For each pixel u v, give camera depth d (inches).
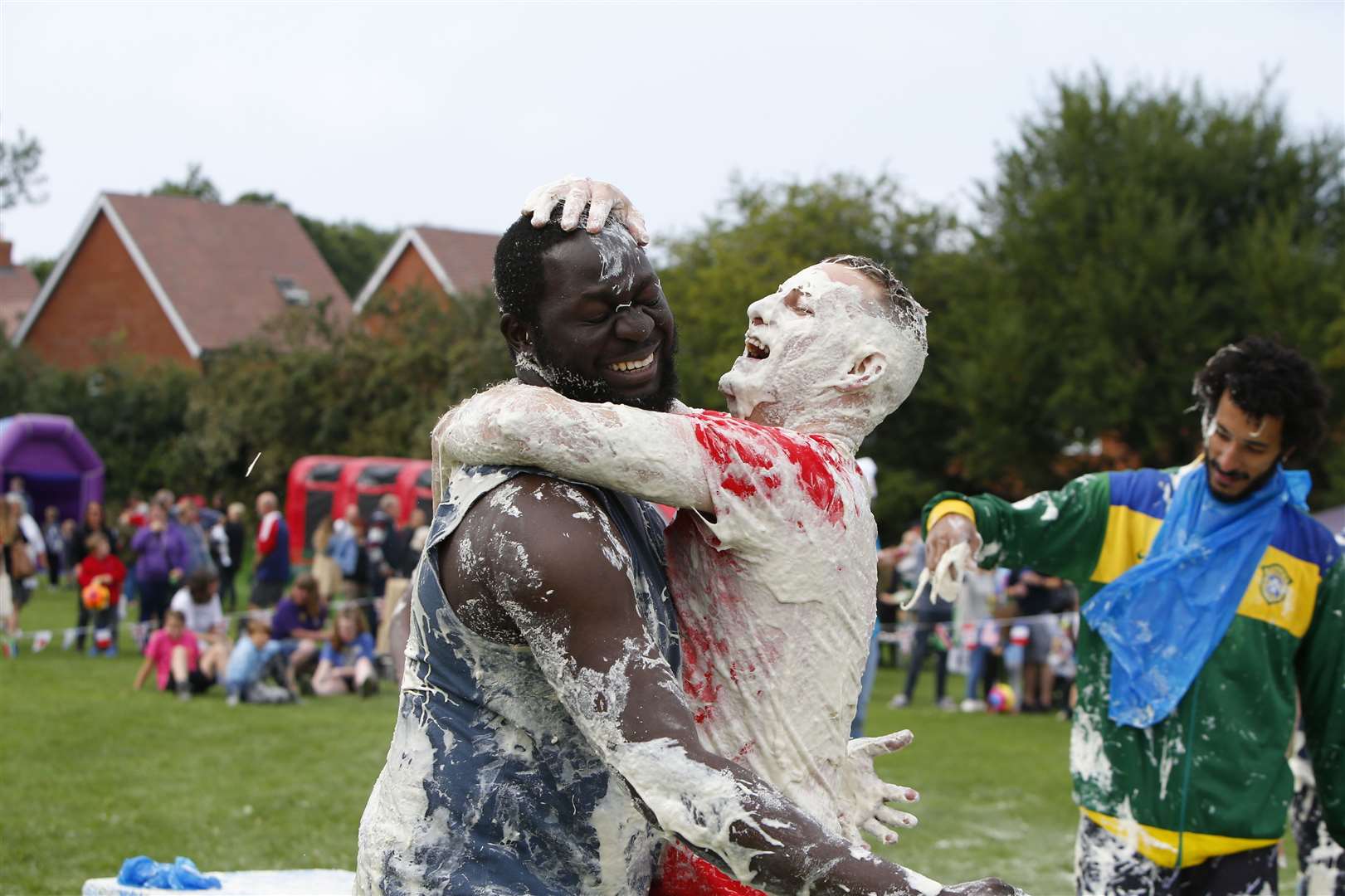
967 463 1278.3
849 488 108.9
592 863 103.3
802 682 106.6
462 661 103.6
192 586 611.2
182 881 180.4
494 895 100.7
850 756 111.8
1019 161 1315.2
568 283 104.2
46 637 697.6
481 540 99.9
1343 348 1065.5
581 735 102.9
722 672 106.4
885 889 89.0
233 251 1959.9
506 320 109.0
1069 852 347.3
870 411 114.3
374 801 108.1
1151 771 187.3
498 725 102.8
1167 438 1196.5
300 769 427.8
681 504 101.7
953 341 1299.2
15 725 491.5
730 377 116.3
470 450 101.7
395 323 1465.3
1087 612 192.2
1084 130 1278.3
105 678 629.0
